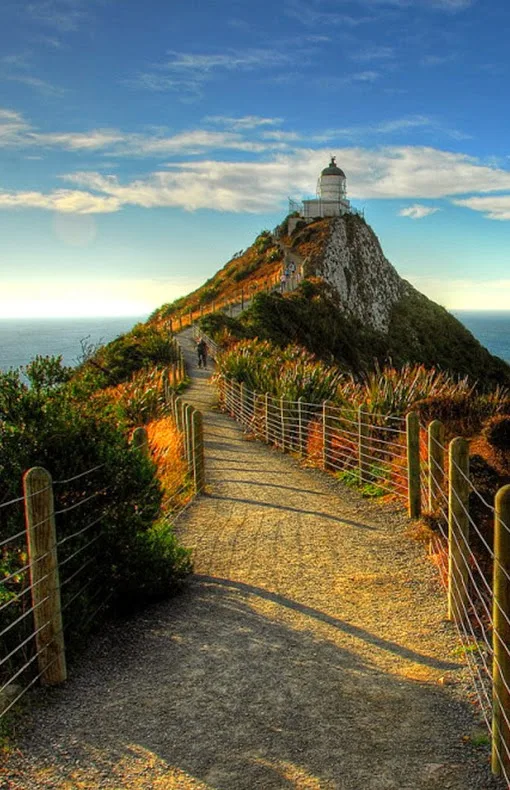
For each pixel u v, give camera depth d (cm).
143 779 361
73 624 520
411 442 873
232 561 743
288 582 669
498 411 1121
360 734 398
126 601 607
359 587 648
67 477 571
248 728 407
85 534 574
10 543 531
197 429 1107
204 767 370
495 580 349
